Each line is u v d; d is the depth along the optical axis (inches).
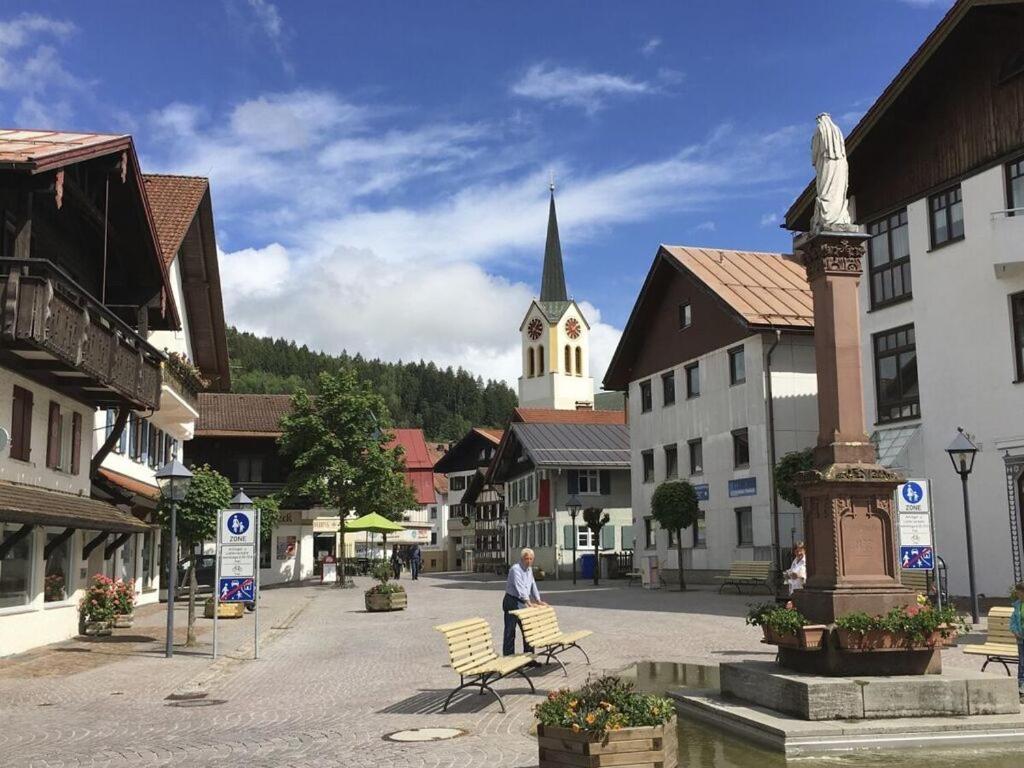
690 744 371.9
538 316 4628.4
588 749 293.3
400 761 345.4
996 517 971.9
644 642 717.9
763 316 1408.7
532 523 2322.8
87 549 882.1
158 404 965.2
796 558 701.9
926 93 1059.9
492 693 453.1
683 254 1627.7
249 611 1158.3
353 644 774.5
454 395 7273.6
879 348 1141.7
